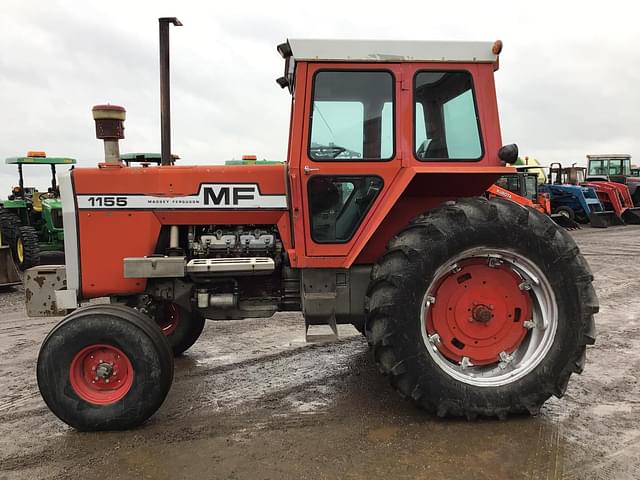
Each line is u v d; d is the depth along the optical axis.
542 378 3.08
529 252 3.05
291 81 3.71
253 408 3.37
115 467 2.64
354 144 3.32
